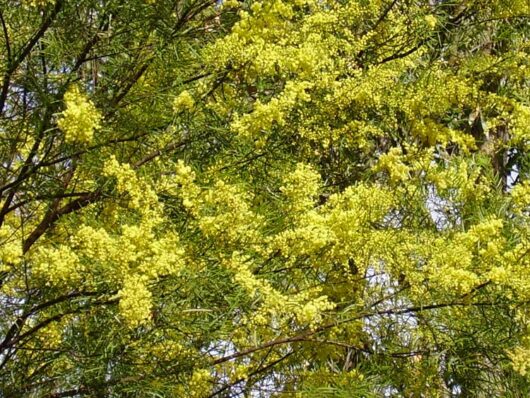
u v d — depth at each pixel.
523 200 3.39
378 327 3.50
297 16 3.95
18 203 3.19
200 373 3.01
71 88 3.04
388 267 3.17
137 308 2.51
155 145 3.38
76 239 2.61
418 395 3.52
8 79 3.10
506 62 4.45
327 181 4.16
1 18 2.98
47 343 3.04
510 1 4.51
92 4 3.21
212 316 3.05
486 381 3.54
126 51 3.38
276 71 3.42
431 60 4.51
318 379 3.45
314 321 2.78
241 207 2.78
